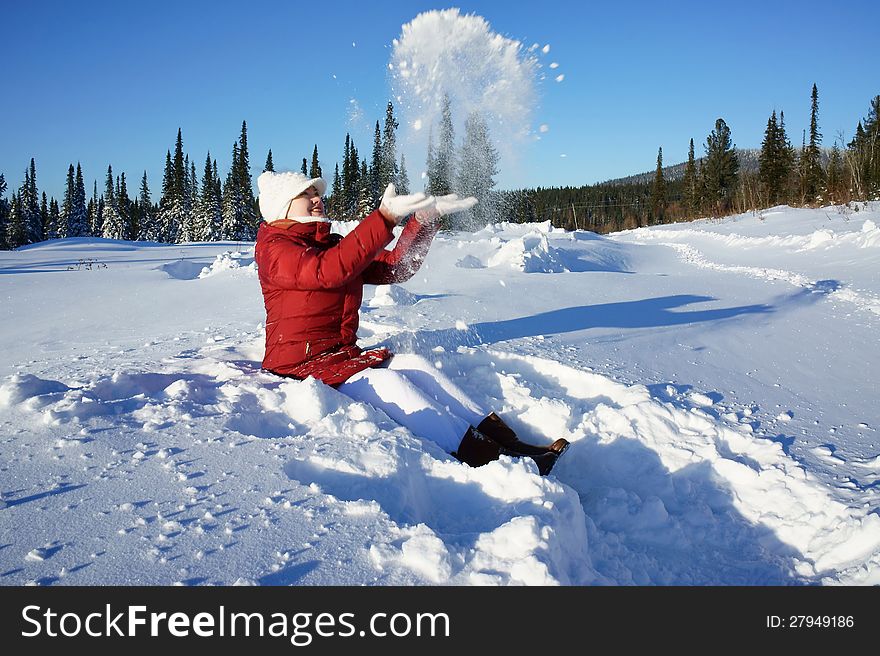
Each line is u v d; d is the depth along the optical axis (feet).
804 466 9.12
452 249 36.94
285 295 10.68
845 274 29.94
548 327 17.16
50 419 8.21
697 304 21.66
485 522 6.75
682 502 8.82
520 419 10.91
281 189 10.75
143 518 6.01
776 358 15.14
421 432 9.39
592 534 7.53
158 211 190.19
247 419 8.87
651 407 10.52
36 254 68.03
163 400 9.30
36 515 6.01
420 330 15.66
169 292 25.88
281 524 6.01
